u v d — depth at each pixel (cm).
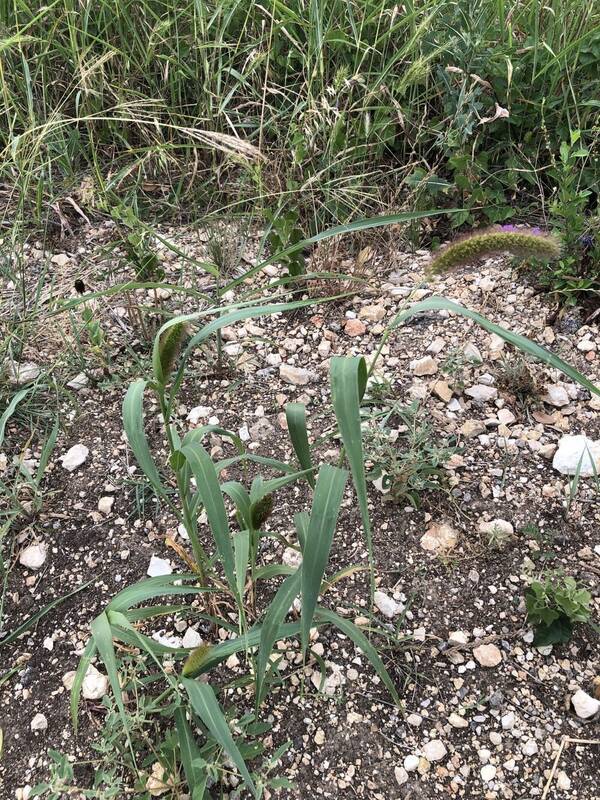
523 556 68
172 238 101
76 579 68
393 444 76
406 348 87
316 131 97
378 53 106
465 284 94
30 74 110
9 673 62
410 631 64
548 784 56
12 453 78
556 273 88
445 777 56
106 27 110
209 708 46
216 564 67
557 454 75
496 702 60
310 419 80
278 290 94
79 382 84
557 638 62
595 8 108
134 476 75
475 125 100
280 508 73
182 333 49
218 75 102
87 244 101
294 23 110
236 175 106
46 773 57
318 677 61
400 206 100
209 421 80
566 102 99
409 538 70
